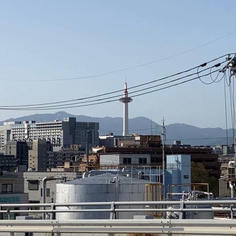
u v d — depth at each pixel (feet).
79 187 110.42
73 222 60.08
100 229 58.49
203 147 613.11
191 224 53.62
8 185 354.95
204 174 468.75
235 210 54.19
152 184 116.26
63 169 493.36
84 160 602.03
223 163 571.28
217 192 426.92
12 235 63.52
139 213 88.84
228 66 81.56
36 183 383.65
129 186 112.88
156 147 573.33
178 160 285.43
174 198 166.50
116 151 557.74
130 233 56.80
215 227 52.44
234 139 96.53
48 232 61.36
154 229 55.52
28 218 71.10
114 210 57.47
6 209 76.95
